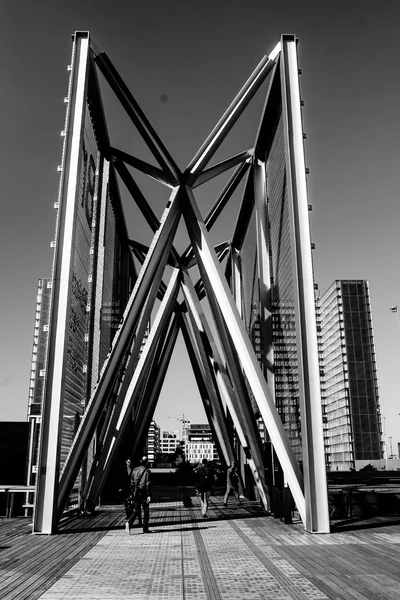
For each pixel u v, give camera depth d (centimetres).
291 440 1545
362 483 2617
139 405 2831
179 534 1144
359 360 8438
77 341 1433
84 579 721
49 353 1245
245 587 674
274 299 1780
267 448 1900
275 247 1752
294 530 1192
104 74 1578
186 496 1758
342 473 4116
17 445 1950
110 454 1670
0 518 1441
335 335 8781
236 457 2466
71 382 1385
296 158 1387
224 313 1558
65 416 1344
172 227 1762
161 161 1712
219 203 2261
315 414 1227
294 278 1320
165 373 3042
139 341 1853
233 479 1983
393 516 1449
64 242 1304
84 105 1415
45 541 1059
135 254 2822
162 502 2003
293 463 1333
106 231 1947
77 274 1406
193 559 862
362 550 935
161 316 2356
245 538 1080
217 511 1616
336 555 888
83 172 1457
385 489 2158
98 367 1805
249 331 2309
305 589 662
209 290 1773
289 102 1436
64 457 1348
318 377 1248
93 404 1404
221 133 1730
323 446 1206
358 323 8644
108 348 2066
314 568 786
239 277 2605
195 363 3044
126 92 1619
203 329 2431
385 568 783
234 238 2620
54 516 1178
